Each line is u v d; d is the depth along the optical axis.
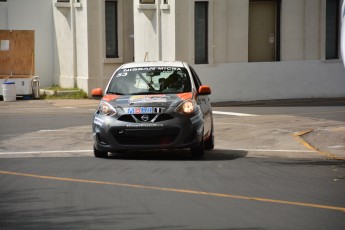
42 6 42.81
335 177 16.09
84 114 31.17
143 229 11.23
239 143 22.83
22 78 38.31
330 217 12.02
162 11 34.66
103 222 11.70
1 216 12.27
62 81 41.84
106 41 39.09
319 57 36.34
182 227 11.34
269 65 35.53
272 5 36.00
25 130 26.05
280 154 20.36
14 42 39.91
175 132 18.36
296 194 14.01
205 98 20.12
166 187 14.73
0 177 16.25
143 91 19.53
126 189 14.55
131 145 18.44
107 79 38.78
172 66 20.36
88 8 38.22
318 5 36.06
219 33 34.69
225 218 11.94
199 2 34.28
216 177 15.94
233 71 34.97
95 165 17.86
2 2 42.28
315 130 25.16
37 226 11.51
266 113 30.72
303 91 36.19
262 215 12.16
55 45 42.66
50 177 16.11
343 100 36.03
